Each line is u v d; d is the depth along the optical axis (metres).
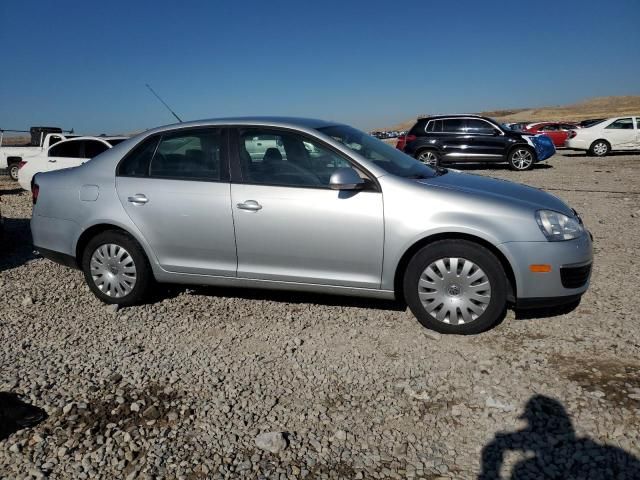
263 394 3.45
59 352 4.17
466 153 17.38
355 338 4.20
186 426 3.13
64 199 5.09
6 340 4.42
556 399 3.23
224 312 4.84
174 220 4.68
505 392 3.33
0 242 7.66
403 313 4.63
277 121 4.66
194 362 3.93
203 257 4.69
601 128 22.80
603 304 4.66
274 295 5.20
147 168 4.88
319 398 3.38
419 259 4.15
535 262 3.95
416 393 3.37
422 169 4.78
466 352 3.88
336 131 4.75
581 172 16.00
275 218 4.38
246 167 4.57
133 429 3.11
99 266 5.01
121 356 4.06
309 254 4.36
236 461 2.81
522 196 4.28
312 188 4.36
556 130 29.42
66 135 14.45
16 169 17.97
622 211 9.12
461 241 4.05
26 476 2.75
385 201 4.16
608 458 2.70
